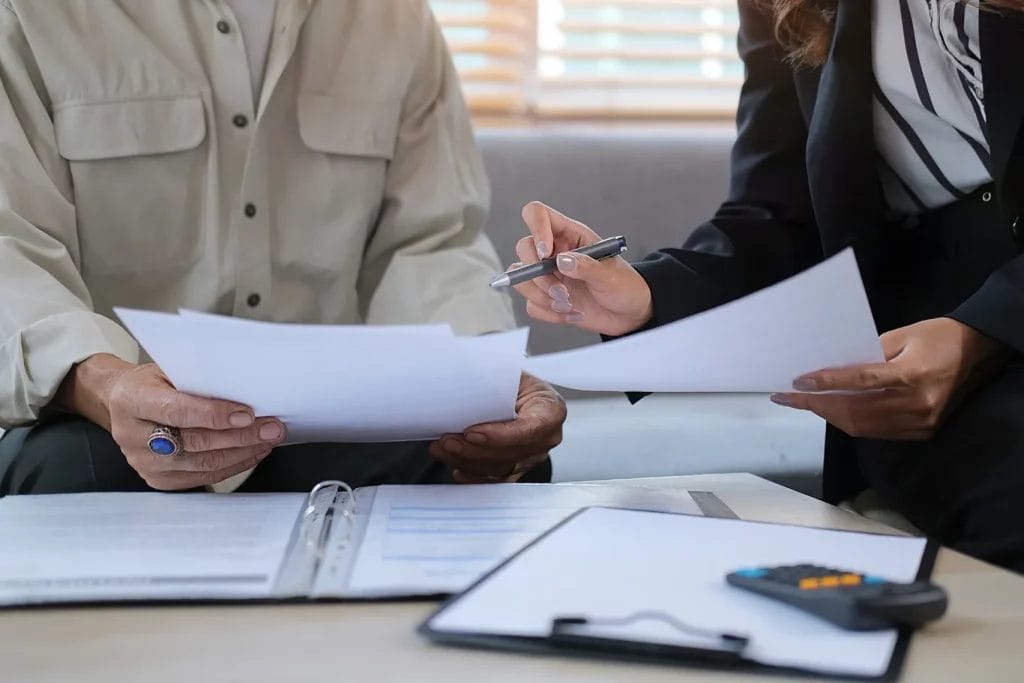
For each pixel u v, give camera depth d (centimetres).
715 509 72
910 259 103
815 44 107
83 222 112
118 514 68
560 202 186
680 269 99
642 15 231
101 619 52
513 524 66
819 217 102
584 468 136
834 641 47
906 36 98
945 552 61
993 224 95
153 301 117
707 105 232
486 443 82
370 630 51
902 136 100
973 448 81
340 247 122
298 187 120
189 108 114
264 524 66
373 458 100
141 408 74
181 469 76
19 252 100
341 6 123
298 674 46
